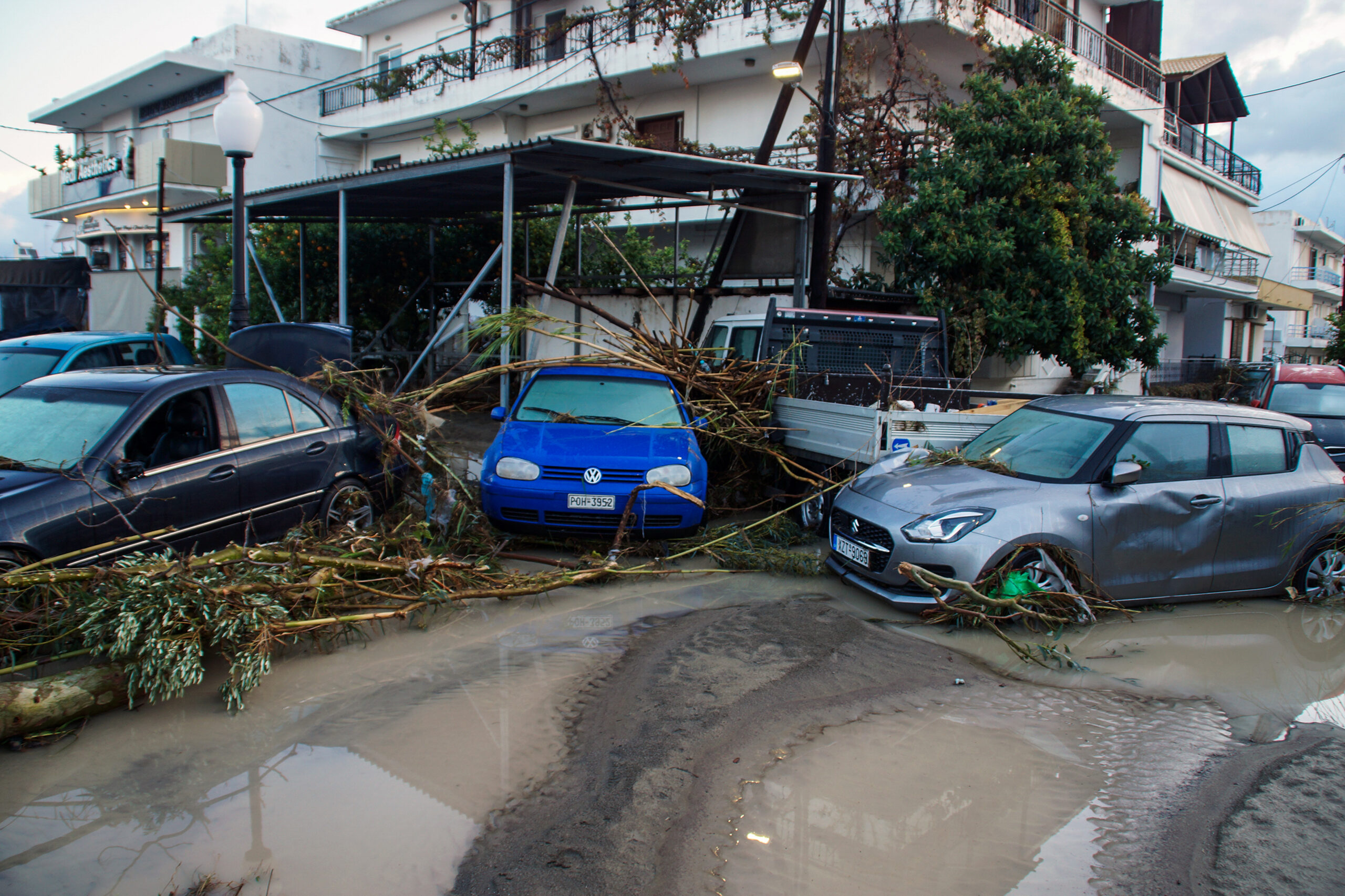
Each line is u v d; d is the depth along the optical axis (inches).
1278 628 224.1
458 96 879.7
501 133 896.3
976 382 640.4
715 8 683.4
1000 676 185.9
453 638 200.4
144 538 187.0
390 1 958.4
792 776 139.6
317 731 152.2
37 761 140.3
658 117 802.2
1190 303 1105.4
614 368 322.3
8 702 140.6
